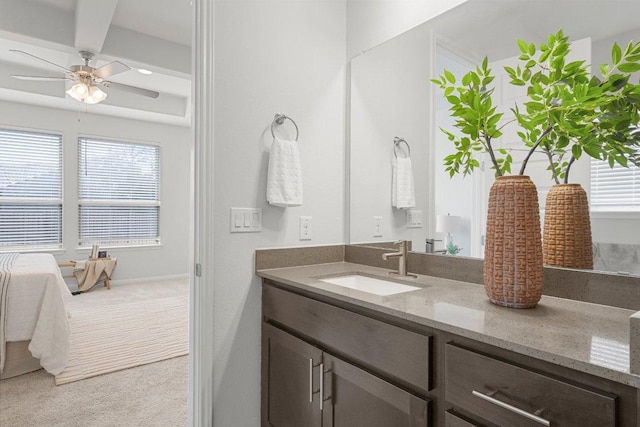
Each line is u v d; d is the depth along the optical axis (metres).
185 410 2.13
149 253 5.82
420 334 1.05
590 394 0.73
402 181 1.76
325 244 2.00
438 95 1.61
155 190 5.88
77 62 4.05
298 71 1.90
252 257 1.75
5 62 4.12
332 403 1.35
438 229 1.61
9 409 2.12
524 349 0.81
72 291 4.99
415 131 1.71
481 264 1.46
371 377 1.19
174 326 3.65
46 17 2.99
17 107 4.80
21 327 2.53
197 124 1.61
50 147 5.05
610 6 1.14
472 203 1.48
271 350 1.69
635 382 0.66
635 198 1.08
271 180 1.74
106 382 2.47
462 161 1.52
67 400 2.22
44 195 5.02
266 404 1.74
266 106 1.79
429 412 1.03
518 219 1.10
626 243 1.10
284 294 1.59
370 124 1.93
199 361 1.62
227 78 1.68
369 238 1.93
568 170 1.21
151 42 3.52
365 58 1.96
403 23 1.78
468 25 1.51
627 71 1.10
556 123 1.23
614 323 0.97
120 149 5.56
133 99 5.03
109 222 5.50
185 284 5.61
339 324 1.32
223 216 1.67
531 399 0.81
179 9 3.06
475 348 0.93
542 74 1.28
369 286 1.71
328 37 2.01
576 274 1.20
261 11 1.78
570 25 1.22
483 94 1.43
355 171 2.01
